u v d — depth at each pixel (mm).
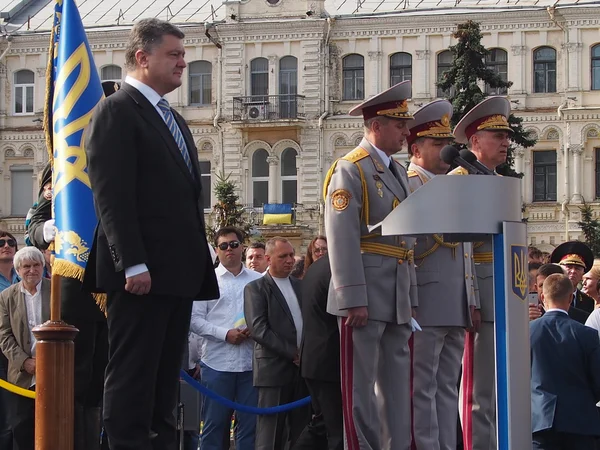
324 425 11094
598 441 12234
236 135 54969
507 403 7777
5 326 11914
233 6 55000
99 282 8086
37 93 56500
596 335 11391
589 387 11352
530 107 52719
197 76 55688
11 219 56344
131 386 8062
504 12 52781
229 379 13383
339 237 9406
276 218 53656
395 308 9562
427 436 9805
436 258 10102
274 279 12906
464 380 10914
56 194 9867
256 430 12805
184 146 8422
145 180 8141
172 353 8359
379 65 53969
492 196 7750
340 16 54219
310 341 10875
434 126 10633
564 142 52344
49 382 8867
